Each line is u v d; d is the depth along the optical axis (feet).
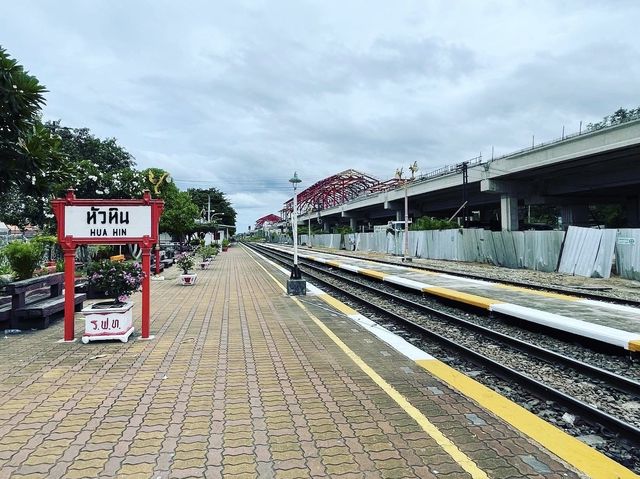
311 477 9.62
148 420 12.70
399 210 187.11
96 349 20.80
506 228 119.96
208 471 9.89
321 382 16.11
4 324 24.90
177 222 121.70
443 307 39.45
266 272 69.36
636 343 21.17
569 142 88.28
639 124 73.61
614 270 67.00
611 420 13.48
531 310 30.63
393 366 18.25
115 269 22.44
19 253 34.81
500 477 9.62
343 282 60.54
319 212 295.28
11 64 23.59
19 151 25.26
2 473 9.81
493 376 19.11
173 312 31.55
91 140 110.63
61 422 12.57
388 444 11.20
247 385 15.78
